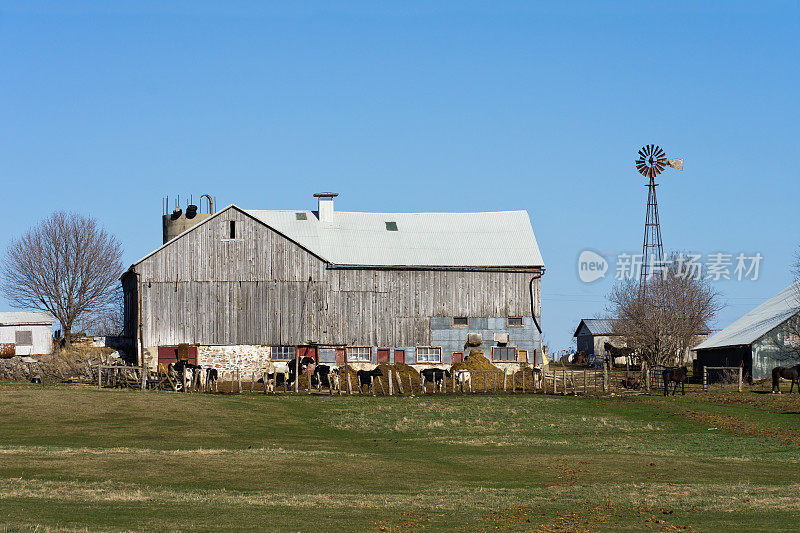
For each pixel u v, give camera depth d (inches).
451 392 3806.6
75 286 5477.4
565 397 3646.7
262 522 1304.1
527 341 4488.2
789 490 1733.5
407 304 4424.2
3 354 4975.4
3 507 1360.7
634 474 1978.3
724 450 2406.5
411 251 4552.2
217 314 4296.3
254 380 4178.2
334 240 4574.3
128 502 1472.7
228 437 2603.3
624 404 3385.8
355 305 4379.9
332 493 1675.7
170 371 3887.8
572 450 2390.5
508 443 2539.4
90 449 2182.6
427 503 1552.7
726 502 1579.7
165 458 1989.4
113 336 5206.7
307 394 3678.6
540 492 1716.3
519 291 4510.3
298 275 4347.9
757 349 4443.9
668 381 3661.4
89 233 5556.1
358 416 3112.7
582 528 1326.3
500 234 4746.6
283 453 2160.4
